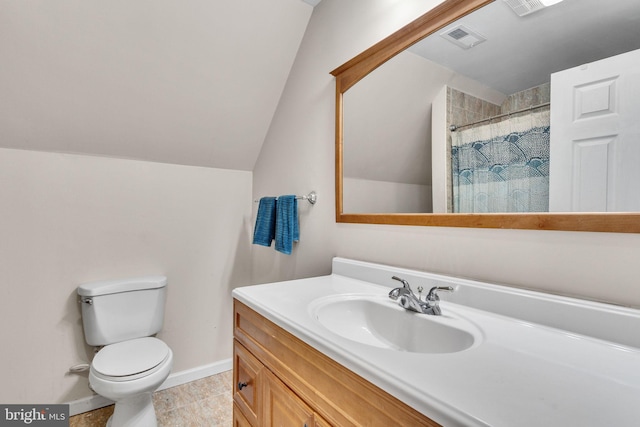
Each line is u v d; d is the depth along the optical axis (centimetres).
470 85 103
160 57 163
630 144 73
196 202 217
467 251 105
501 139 96
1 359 160
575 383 55
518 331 81
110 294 173
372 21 141
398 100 126
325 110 166
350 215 147
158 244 203
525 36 91
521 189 92
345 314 109
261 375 100
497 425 44
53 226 171
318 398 75
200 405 185
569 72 83
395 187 128
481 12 100
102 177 184
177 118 188
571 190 82
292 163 192
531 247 90
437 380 56
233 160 226
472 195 103
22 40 138
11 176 161
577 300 79
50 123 162
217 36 167
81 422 170
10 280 161
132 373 140
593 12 79
